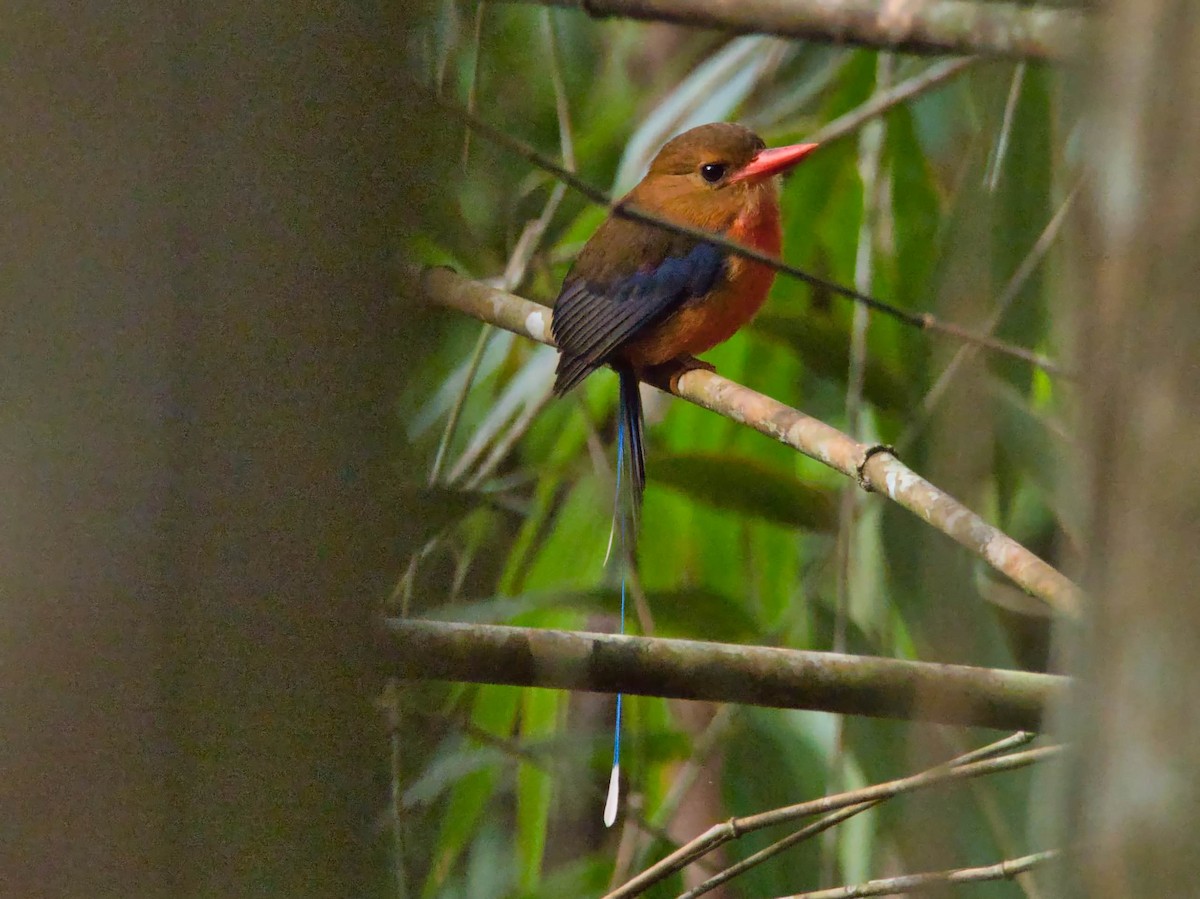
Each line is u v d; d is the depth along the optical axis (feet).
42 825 9.78
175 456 10.11
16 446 9.80
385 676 12.78
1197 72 8.50
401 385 12.92
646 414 32.76
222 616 10.18
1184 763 8.43
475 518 30.32
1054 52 17.76
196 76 10.16
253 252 10.34
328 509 10.59
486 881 32.50
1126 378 8.78
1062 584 14.58
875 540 28.43
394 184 11.16
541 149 33.60
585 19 35.45
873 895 18.49
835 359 28.48
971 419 16.85
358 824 10.64
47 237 9.84
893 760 24.66
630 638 18.01
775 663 17.79
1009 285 24.09
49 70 9.85
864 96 31.27
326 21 10.64
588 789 30.68
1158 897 8.41
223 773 10.16
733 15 23.00
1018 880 19.57
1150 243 8.66
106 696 9.89
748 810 27.20
